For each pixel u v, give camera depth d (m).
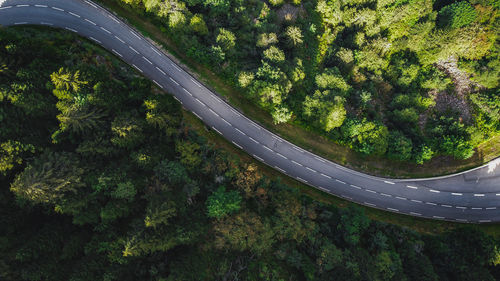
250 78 55.34
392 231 60.12
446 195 64.50
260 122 62.25
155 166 46.00
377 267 50.22
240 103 62.00
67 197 40.28
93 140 44.34
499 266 56.03
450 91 72.62
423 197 64.19
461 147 63.19
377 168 63.56
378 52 71.44
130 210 43.09
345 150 63.00
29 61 46.84
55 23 59.19
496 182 65.62
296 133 62.62
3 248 36.84
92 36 59.81
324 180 62.47
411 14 70.81
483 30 69.62
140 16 60.78
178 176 46.34
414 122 67.19
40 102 44.19
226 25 61.97
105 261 39.75
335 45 70.25
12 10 58.22
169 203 41.72
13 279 35.12
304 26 70.25
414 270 53.75
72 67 48.09
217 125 61.38
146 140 48.25
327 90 59.56
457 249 58.06
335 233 54.62
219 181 50.72
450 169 65.69
